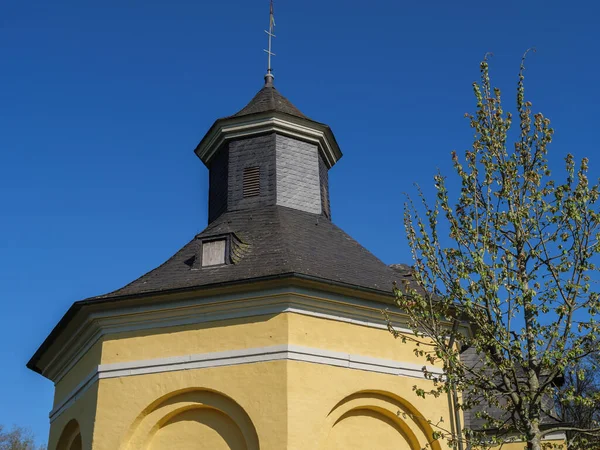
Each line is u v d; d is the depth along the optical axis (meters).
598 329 11.85
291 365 14.45
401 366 15.78
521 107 13.84
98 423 15.02
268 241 17.41
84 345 16.95
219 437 14.57
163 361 15.23
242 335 14.98
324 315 15.34
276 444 13.73
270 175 20.55
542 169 13.37
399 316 16.19
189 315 15.52
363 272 17.06
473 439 12.45
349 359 15.17
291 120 21.42
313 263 16.38
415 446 15.54
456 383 12.45
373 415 15.47
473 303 12.47
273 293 15.04
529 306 12.16
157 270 17.38
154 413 15.02
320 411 14.38
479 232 13.15
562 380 16.25
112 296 15.83
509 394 12.12
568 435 17.91
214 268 16.47
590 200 12.55
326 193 22.22
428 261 13.18
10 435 53.50
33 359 19.03
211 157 22.50
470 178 13.52
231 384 14.59
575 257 12.41
